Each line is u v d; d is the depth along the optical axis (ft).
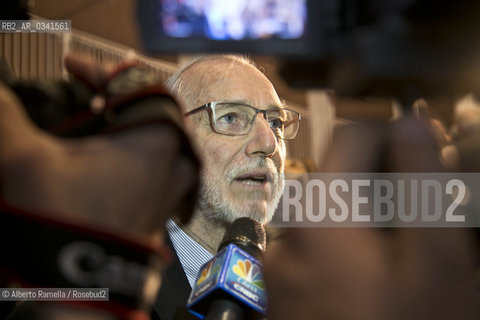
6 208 1.82
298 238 2.23
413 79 1.86
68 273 1.86
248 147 4.67
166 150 1.98
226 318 3.18
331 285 2.10
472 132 2.15
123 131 1.96
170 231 4.79
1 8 2.54
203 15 2.12
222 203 4.65
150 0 2.18
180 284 4.61
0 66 2.44
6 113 1.90
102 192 1.89
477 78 1.82
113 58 14.42
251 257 3.45
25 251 1.85
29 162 1.86
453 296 2.03
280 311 2.16
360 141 2.17
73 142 2.01
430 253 2.06
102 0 14.15
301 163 8.75
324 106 17.34
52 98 2.29
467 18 1.76
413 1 1.77
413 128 2.13
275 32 1.98
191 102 4.83
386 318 2.02
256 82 4.89
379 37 1.82
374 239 2.14
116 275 1.91
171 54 2.19
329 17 1.91
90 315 1.90
